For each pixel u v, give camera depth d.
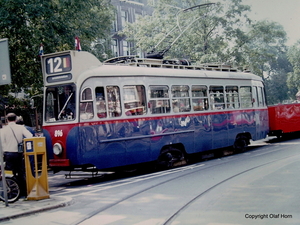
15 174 8.88
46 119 11.17
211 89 14.89
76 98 10.68
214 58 31.08
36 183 8.48
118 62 13.15
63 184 11.70
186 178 10.67
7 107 22.78
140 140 11.96
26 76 19.03
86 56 11.20
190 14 31.97
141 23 34.69
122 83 11.67
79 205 8.02
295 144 18.61
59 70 11.03
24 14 16.98
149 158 12.22
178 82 13.47
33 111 24.39
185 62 14.97
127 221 6.53
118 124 11.41
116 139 11.32
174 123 13.12
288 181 9.09
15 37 17.67
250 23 32.78
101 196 8.88
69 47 19.00
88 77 10.90
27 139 8.50
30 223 6.73
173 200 7.96
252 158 14.23
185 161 14.13
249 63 33.28
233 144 15.82
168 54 32.59
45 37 17.45
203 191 8.66
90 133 10.78
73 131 10.59
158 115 12.58
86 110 10.80
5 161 8.83
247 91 16.98
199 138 14.09
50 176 13.92
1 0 16.09
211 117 14.70
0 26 16.38
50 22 17.58
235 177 10.20
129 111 11.75
